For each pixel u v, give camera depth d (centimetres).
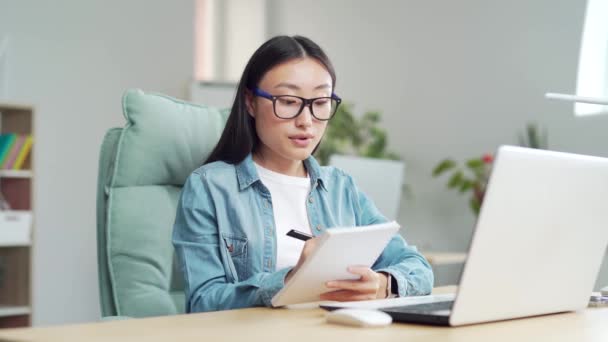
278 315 119
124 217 173
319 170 182
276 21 620
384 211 336
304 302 133
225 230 161
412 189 494
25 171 383
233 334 97
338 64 557
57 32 438
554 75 408
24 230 380
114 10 457
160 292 174
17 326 381
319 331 100
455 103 467
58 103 436
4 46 421
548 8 412
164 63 475
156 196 179
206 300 145
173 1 480
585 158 117
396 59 509
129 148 176
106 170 177
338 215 183
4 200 396
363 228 121
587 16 393
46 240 428
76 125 441
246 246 163
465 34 461
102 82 451
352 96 545
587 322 118
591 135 387
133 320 111
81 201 441
